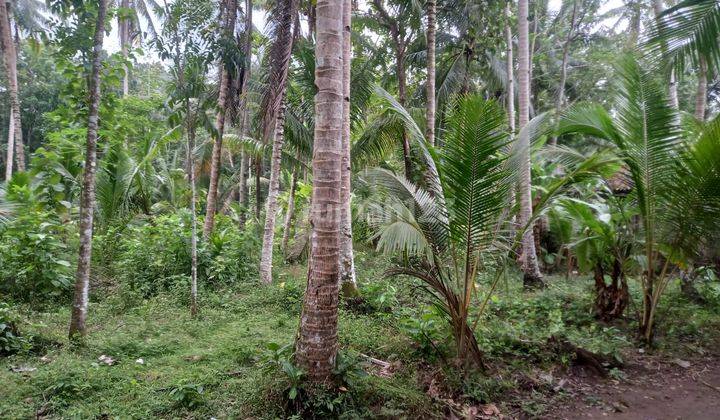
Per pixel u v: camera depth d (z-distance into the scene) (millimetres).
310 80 9078
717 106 15258
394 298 6480
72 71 6078
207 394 3584
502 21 10953
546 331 5184
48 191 7883
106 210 8812
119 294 6781
